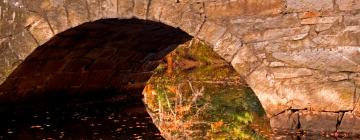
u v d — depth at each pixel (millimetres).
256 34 5625
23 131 7594
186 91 10844
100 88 9461
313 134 5418
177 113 8758
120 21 6688
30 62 7234
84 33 7059
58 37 6820
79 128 7879
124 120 8484
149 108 9578
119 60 8961
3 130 7680
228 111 8750
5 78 7070
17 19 6898
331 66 5355
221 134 7613
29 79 7711
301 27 5461
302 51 5453
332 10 5352
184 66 12164
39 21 6770
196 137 7496
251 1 5633
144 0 6129
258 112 8461
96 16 6422
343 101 5309
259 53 5617
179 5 5957
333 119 5352
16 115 8195
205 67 12117
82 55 8023
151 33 7836
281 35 5531
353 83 5273
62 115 8773
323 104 5379
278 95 5539
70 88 8797
